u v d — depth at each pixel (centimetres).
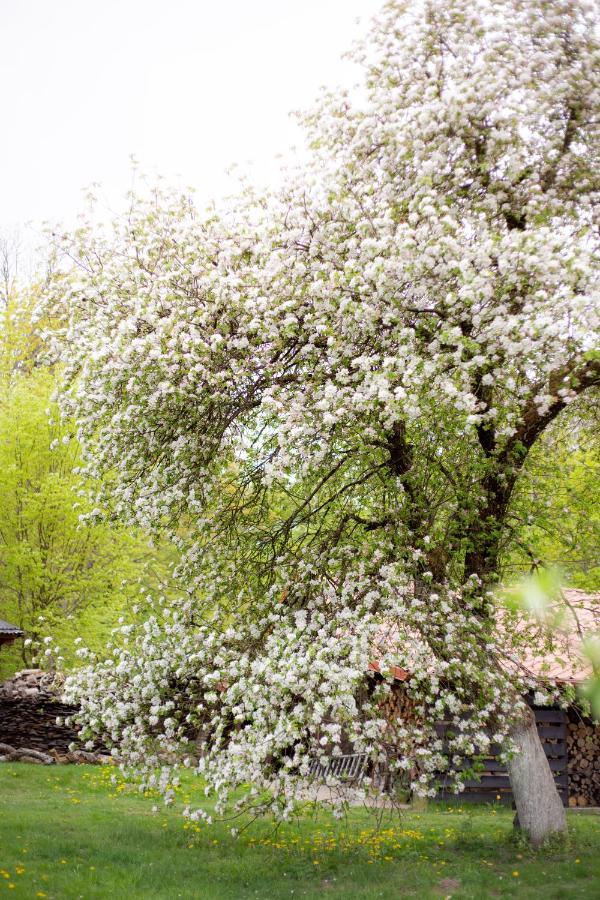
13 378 2473
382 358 973
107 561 2173
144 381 1006
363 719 902
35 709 1959
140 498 1052
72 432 2148
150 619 975
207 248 1071
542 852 1034
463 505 1073
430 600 951
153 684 941
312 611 980
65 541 2123
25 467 2153
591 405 1212
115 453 1073
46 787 1505
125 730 946
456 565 1131
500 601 1009
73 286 1085
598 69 1041
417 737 898
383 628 955
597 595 1324
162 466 1065
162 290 1033
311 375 1027
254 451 1090
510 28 1078
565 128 1096
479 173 1083
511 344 872
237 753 837
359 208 1027
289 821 905
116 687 965
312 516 1105
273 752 845
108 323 1062
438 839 1148
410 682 925
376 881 925
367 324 947
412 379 866
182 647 949
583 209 1084
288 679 813
